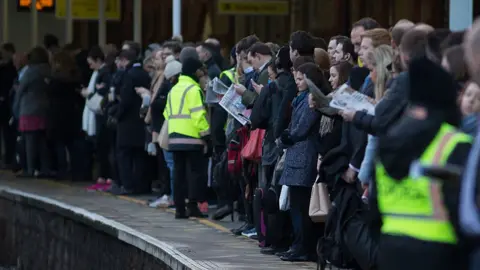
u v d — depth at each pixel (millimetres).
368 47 14266
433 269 9664
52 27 42938
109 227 21656
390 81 13422
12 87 36438
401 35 13836
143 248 19500
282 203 17547
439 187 9602
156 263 18688
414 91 9938
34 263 27547
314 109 15578
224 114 22672
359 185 14242
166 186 25625
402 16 26562
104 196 28188
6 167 37688
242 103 19625
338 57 16906
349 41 16891
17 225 29172
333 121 15914
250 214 20469
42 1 39812
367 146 13727
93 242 23062
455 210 9422
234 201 23250
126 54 27469
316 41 18766
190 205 23531
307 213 17078
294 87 17844
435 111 9828
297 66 16984
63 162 33156
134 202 26750
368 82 14930
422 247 9672
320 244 14445
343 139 14648
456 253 9609
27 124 33688
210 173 24125
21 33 43344
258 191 18797
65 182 32500
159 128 25438
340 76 16375
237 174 21047
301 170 16719
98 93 29000
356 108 13297
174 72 24281
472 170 9062
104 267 22234
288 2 33250
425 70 9898
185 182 23469
